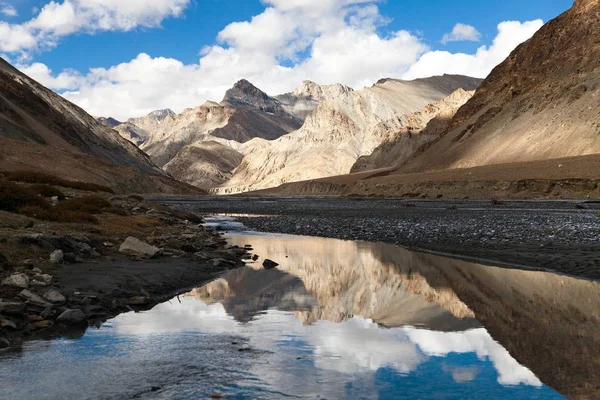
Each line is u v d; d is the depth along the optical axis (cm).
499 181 11750
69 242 2056
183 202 12812
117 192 13550
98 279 1659
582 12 19550
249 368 916
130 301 1499
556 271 2127
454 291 1747
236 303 1555
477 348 1056
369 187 17100
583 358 983
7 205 2742
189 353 1006
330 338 1138
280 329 1223
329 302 1573
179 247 2691
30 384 824
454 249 2872
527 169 12525
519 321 1305
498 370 912
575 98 16200
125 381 841
